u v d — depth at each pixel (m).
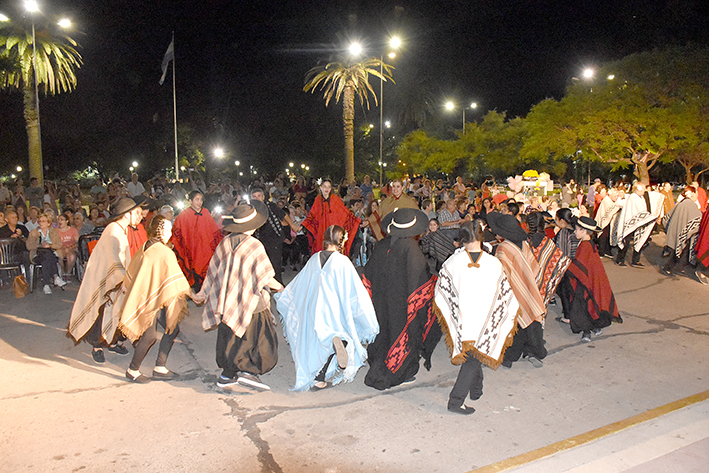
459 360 4.61
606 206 12.52
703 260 9.85
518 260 5.64
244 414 4.75
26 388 5.30
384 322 5.19
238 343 5.11
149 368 5.87
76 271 10.36
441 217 10.10
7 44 24.00
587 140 30.64
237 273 5.00
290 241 10.09
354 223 9.28
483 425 4.55
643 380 5.49
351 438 4.33
